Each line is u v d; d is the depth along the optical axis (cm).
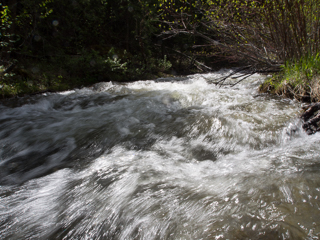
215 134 351
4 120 509
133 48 1409
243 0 668
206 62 1482
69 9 1163
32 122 487
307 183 198
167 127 396
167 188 222
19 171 306
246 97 539
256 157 276
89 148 353
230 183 218
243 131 345
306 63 518
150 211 192
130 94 685
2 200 240
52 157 338
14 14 859
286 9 562
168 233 167
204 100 540
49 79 854
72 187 249
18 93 718
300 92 484
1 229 197
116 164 288
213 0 741
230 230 160
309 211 167
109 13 1395
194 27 751
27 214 214
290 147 290
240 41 696
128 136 377
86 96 697
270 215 168
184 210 186
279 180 209
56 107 618
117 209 201
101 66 1002
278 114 394
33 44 1024
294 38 572
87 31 1256
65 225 194
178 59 1519
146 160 293
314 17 545
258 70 644
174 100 562
